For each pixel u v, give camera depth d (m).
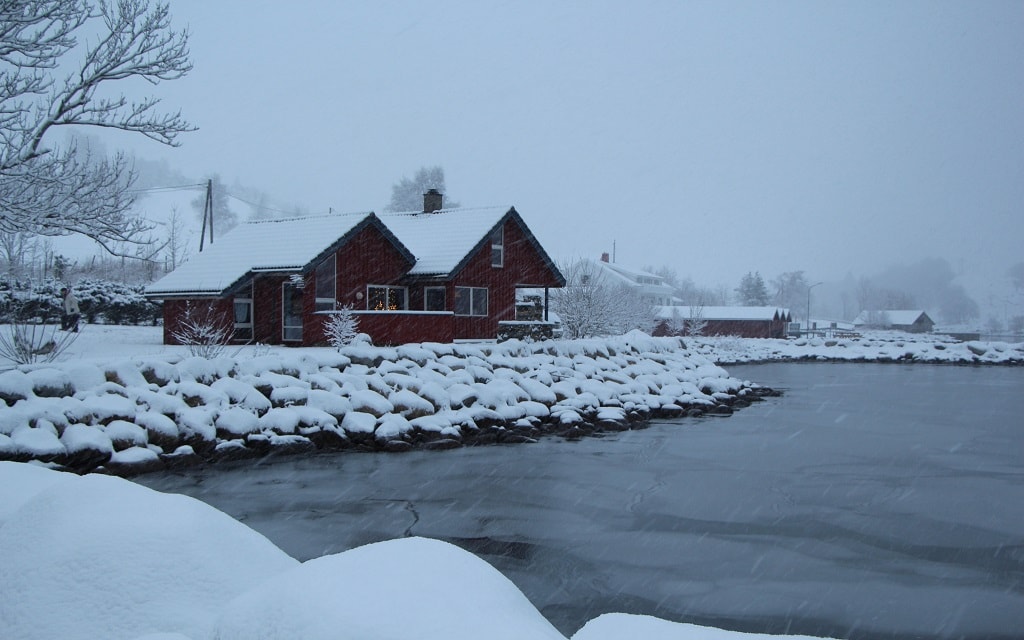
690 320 58.94
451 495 12.40
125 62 17.34
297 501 11.75
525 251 33.50
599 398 22.75
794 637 2.79
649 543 9.91
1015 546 9.95
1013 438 19.56
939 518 11.38
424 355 20.67
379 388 18.06
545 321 32.62
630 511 11.59
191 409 14.82
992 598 8.02
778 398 29.69
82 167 17.70
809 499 12.55
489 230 31.23
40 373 13.73
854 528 10.76
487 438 17.92
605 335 37.78
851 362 55.00
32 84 16.62
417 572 2.71
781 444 18.31
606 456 16.36
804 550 9.67
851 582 8.48
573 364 25.06
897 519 11.30
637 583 8.35
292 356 17.94
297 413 16.16
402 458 15.57
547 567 8.86
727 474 14.56
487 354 23.22
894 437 19.61
